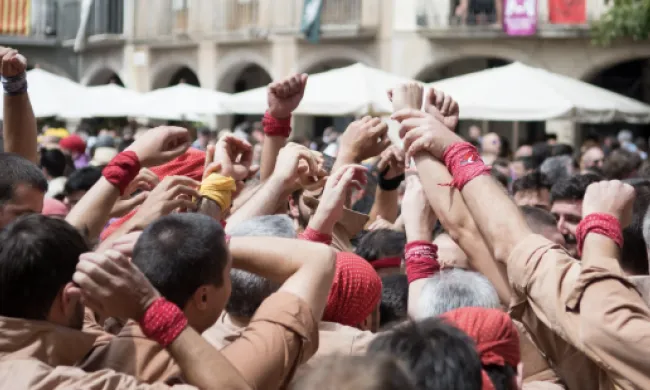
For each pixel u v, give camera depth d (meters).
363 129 3.78
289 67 27.31
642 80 23.91
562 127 23.17
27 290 2.20
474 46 24.30
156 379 2.20
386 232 3.96
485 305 2.78
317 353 2.59
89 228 2.89
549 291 2.41
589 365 2.66
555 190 5.06
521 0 23.16
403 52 25.27
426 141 2.72
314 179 3.71
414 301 3.02
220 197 3.18
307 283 2.35
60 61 33.94
